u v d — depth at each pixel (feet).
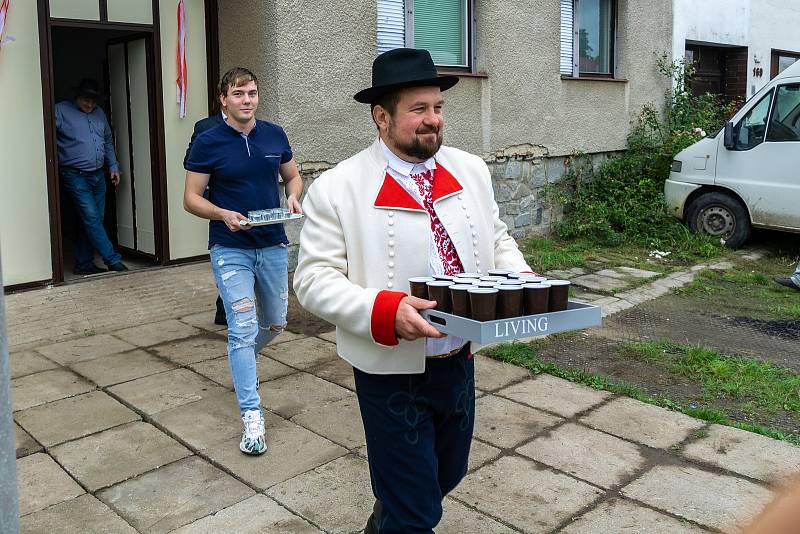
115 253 21.88
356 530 9.55
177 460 11.42
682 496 10.32
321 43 21.12
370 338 6.73
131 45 22.18
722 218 28.14
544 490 10.50
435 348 7.15
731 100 42.11
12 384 14.40
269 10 20.12
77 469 11.12
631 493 10.41
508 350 16.39
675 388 14.75
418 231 7.20
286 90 20.49
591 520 9.73
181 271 21.84
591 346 17.34
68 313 18.34
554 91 29.35
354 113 22.30
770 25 42.55
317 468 11.16
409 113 6.95
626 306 20.92
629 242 29.01
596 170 32.32
